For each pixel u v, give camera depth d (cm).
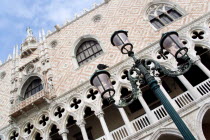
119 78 1546
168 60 1465
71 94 1648
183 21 1667
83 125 1450
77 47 2106
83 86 1650
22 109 1689
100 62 1770
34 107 1697
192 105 1209
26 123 1686
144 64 758
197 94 1239
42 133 1551
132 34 1816
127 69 1578
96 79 714
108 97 677
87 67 1806
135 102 1747
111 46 1848
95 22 2202
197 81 1766
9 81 2270
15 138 1675
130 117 1670
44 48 2312
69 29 2345
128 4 2142
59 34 2388
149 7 1983
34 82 2111
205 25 1523
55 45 2297
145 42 1683
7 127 1767
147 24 1830
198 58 1373
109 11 2212
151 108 1675
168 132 1174
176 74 688
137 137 1223
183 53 695
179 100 1338
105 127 1353
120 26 1966
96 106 1480
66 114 1552
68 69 1917
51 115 1609
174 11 1866
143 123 1326
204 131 1445
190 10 1723
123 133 1375
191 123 1152
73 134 1819
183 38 1541
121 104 702
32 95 1881
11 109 1769
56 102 1662
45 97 1659
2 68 2525
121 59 1672
